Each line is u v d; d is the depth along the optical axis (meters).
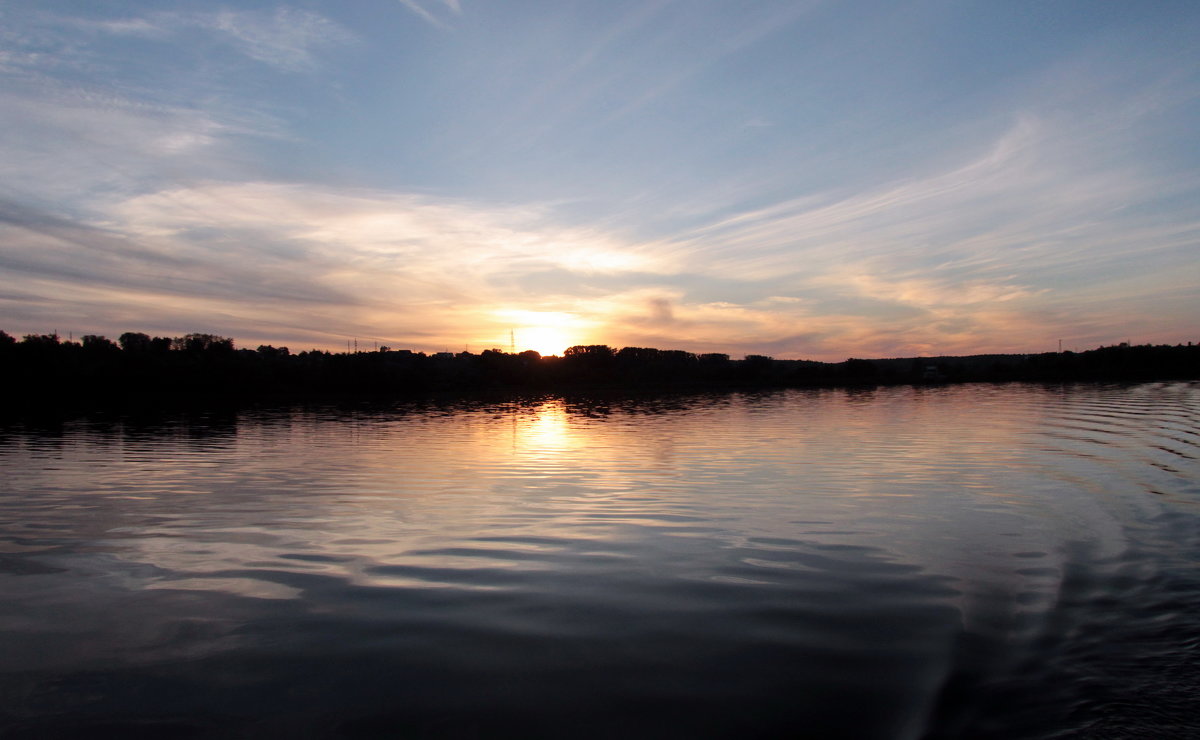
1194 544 11.46
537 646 7.30
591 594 9.00
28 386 76.50
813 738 5.50
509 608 8.48
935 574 9.86
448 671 6.71
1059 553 10.97
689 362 132.62
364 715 5.89
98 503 15.70
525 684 6.44
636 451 26.25
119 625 7.98
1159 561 10.43
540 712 5.93
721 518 13.78
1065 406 49.44
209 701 6.17
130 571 10.17
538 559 10.75
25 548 11.57
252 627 7.89
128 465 22.83
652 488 17.52
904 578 9.67
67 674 6.72
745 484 18.02
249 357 105.94
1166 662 6.78
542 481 18.81
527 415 51.16
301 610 8.44
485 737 5.55
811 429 35.16
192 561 10.70
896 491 16.80
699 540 11.96
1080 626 7.78
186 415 51.78
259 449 27.98
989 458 22.86
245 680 6.56
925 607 8.46
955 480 18.42
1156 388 73.31
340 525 13.26
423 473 20.58
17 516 14.26
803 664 6.84
